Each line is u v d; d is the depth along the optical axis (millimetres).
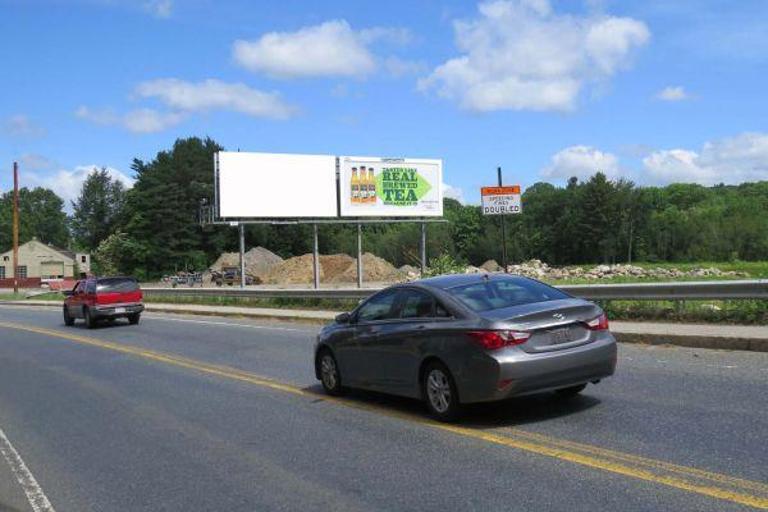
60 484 6715
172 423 8945
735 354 11133
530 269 52344
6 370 14719
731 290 13766
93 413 9867
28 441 8461
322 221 44969
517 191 18312
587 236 101625
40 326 26844
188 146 106000
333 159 44875
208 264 95625
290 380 11594
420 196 47406
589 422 7496
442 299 8195
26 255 107000
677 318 14641
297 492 6008
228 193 42469
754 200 114875
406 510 5391
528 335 7453
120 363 14875
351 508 5531
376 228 104375
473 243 105938
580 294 16375
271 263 74875
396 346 8617
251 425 8570
